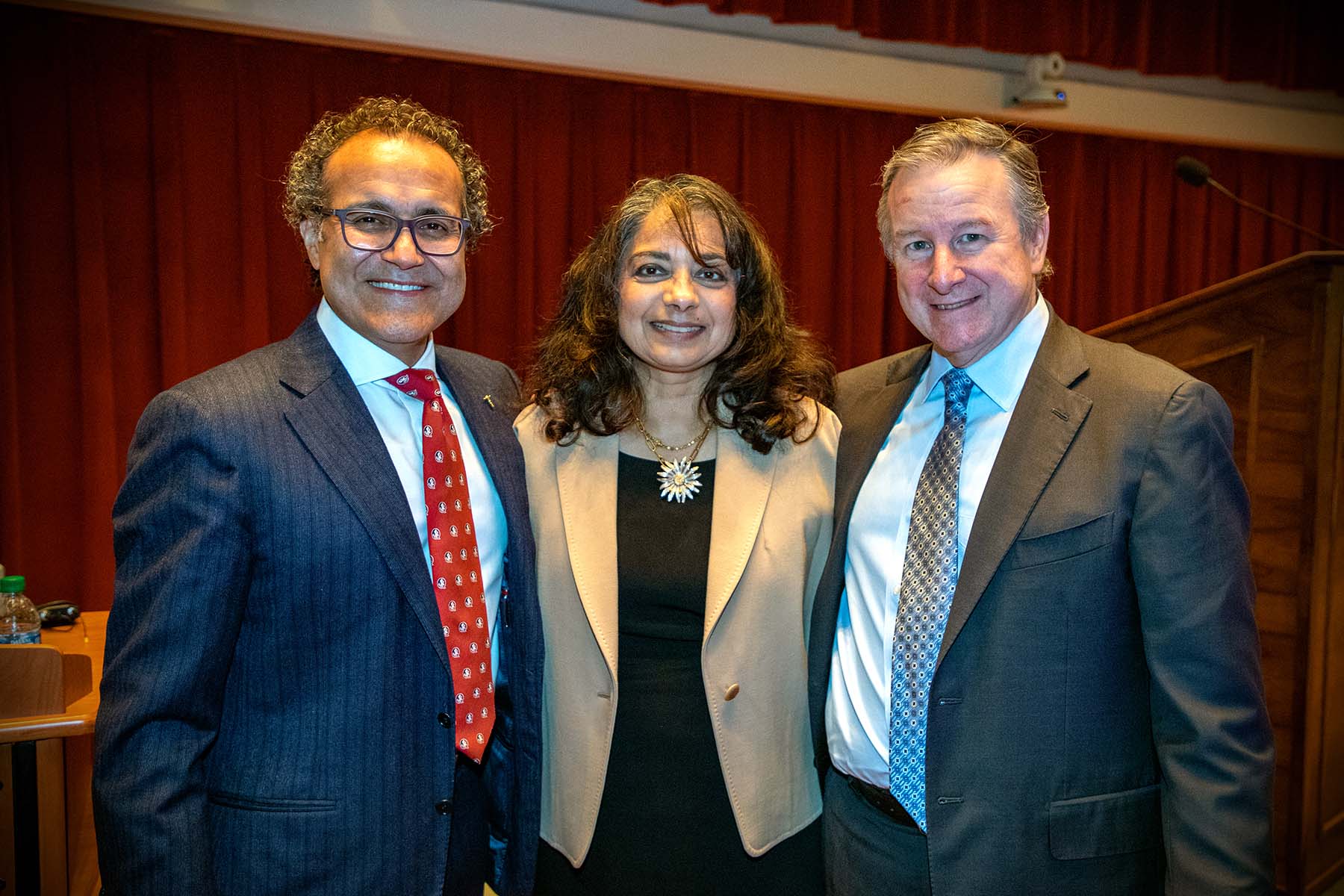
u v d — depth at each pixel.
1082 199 5.58
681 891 1.51
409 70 4.21
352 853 1.26
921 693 1.33
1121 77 5.45
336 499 1.28
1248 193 5.96
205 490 1.22
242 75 3.92
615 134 4.62
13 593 2.10
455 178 1.39
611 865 1.53
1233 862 1.14
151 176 3.85
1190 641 1.19
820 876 1.60
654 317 1.58
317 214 1.36
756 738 1.52
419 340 1.38
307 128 4.04
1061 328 1.41
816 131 5.01
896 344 5.35
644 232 1.61
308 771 1.26
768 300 1.69
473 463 1.50
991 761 1.27
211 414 1.24
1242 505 1.24
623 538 1.60
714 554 1.54
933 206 1.33
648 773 1.53
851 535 1.52
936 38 4.67
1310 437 2.22
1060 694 1.25
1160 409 1.23
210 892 1.18
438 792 1.34
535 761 1.48
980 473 1.37
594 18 4.38
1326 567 2.26
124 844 1.15
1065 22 4.89
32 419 3.75
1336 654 2.33
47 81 3.67
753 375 1.63
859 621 1.47
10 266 3.65
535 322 4.57
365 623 1.29
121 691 1.18
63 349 3.77
